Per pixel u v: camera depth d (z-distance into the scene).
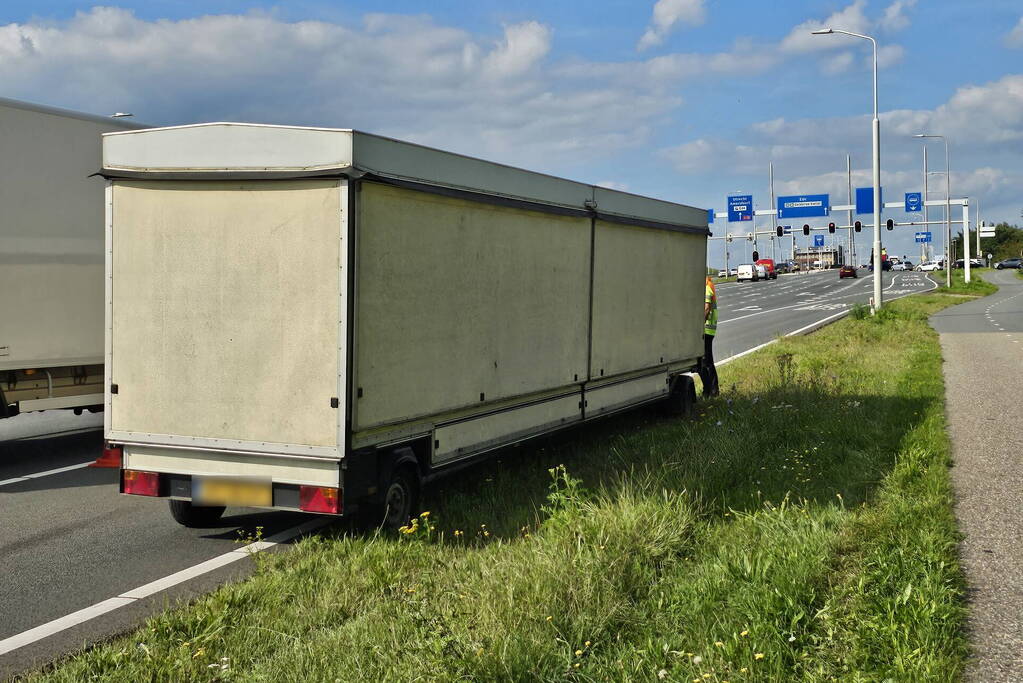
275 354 6.41
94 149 10.80
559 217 8.88
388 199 6.52
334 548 6.34
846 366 17.53
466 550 6.26
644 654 4.43
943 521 6.66
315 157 6.25
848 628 4.70
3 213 9.88
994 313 39.56
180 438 6.68
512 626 4.54
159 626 4.88
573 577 5.13
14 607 5.65
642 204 10.85
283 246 6.36
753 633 4.54
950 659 4.36
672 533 6.16
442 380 7.18
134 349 6.77
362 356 6.35
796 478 8.24
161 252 6.67
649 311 11.19
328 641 4.64
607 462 9.27
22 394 10.30
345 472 6.30
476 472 8.82
